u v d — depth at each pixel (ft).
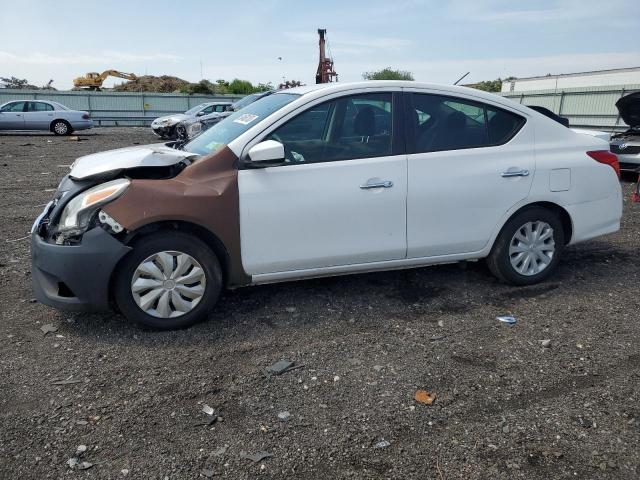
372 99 13.60
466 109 14.38
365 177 13.23
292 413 9.50
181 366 11.04
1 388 10.19
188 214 11.95
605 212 15.84
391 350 11.75
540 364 11.18
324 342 12.10
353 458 8.39
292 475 8.04
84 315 13.32
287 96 14.16
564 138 15.37
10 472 8.04
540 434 8.92
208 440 8.79
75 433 8.92
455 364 11.18
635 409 9.59
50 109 73.97
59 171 37.65
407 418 9.37
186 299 12.57
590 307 14.08
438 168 13.84
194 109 76.74
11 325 12.82
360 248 13.48
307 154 13.01
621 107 32.94
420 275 16.24
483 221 14.44
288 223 12.79
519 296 14.80
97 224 11.66
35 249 12.06
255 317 13.33
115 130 94.38
